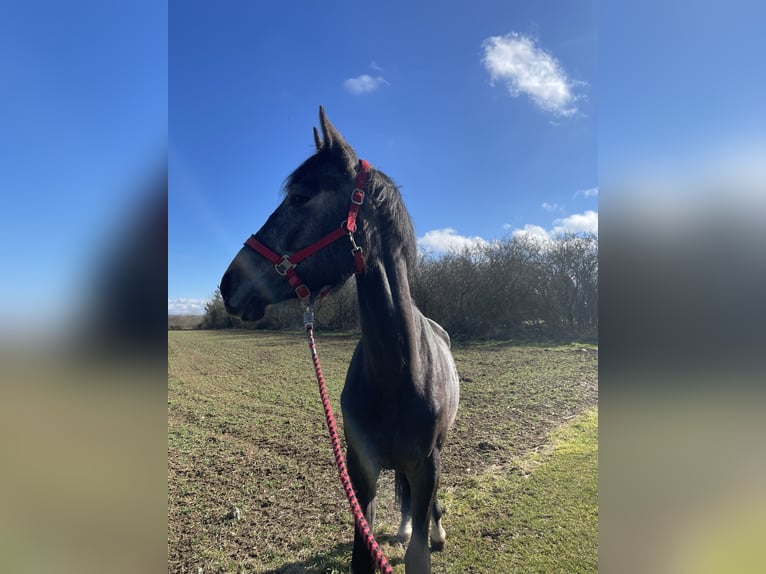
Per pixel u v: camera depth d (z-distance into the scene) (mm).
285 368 10625
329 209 1921
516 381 7984
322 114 1968
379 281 1930
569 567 2600
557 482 3689
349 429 2094
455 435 5035
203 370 10484
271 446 4961
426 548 1967
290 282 1895
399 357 1934
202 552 2854
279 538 3012
